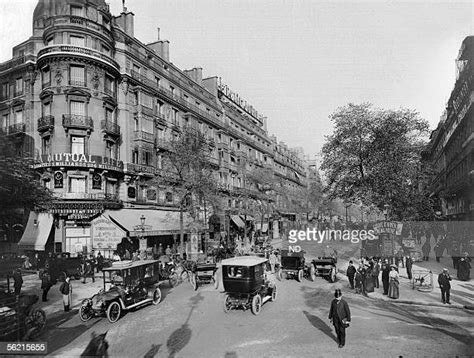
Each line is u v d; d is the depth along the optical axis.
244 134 62.91
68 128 32.00
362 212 32.34
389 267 16.73
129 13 38.78
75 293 18.14
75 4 33.81
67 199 30.52
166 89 42.25
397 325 12.20
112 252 29.78
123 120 35.78
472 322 12.45
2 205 26.14
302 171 85.94
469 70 22.28
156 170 37.50
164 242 36.09
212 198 35.12
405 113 24.78
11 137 33.06
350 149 25.22
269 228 54.66
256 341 10.81
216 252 30.11
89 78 32.88
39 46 34.22
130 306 14.03
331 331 11.72
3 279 22.58
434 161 35.16
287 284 20.09
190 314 14.09
